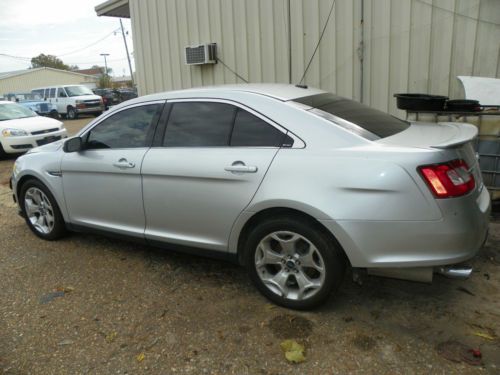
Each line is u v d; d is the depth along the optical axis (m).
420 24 6.04
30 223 5.04
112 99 31.81
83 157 4.29
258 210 3.22
